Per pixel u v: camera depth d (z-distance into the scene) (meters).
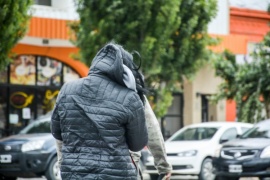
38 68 44.34
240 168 29.42
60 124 9.05
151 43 36.16
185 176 37.88
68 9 44.06
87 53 37.31
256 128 31.94
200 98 52.50
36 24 39.88
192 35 39.50
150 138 10.88
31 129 30.88
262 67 43.44
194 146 32.88
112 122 8.74
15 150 28.42
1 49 30.05
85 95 8.88
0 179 30.30
